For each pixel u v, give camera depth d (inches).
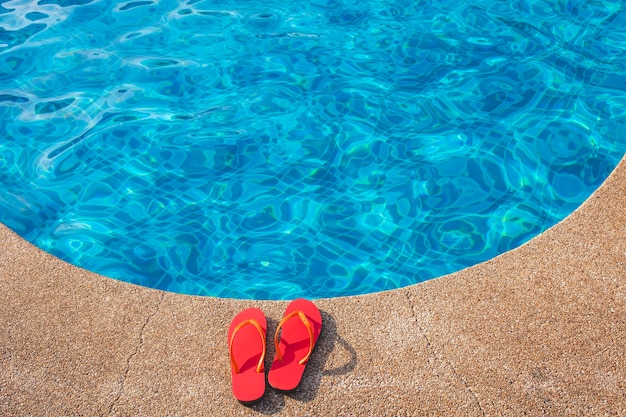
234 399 88.4
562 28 140.2
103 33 143.3
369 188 114.7
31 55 138.1
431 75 131.3
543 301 94.5
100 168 118.6
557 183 114.0
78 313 95.4
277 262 106.8
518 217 110.2
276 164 118.6
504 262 98.5
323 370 90.2
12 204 113.7
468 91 128.0
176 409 87.8
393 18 144.4
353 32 141.3
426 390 88.3
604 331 91.7
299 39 139.9
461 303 94.9
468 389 88.1
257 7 148.9
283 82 131.3
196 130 123.8
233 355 90.6
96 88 131.4
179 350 92.2
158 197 114.7
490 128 121.9
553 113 123.7
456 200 112.7
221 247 108.5
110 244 109.0
